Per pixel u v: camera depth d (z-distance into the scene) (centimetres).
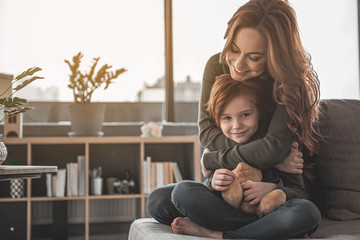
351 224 164
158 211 161
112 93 407
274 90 161
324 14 423
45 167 206
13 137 326
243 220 141
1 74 235
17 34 400
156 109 402
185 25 423
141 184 336
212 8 426
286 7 167
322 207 184
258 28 162
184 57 422
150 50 418
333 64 423
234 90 162
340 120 180
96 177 341
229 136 163
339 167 177
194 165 336
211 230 145
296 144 161
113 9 414
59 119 387
